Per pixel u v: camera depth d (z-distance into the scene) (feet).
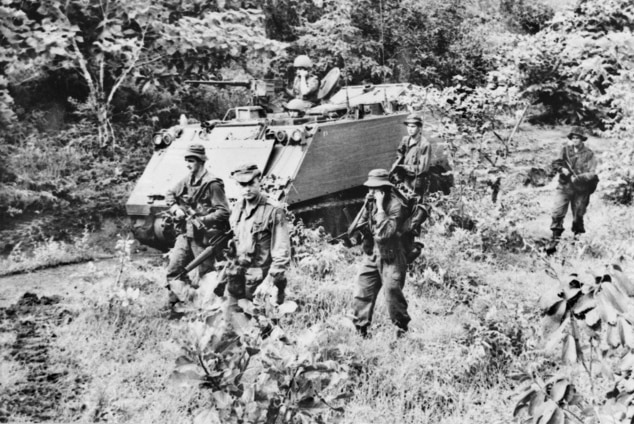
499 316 25.22
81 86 50.96
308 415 16.48
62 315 26.96
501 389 22.85
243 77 60.39
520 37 62.49
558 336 14.60
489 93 42.16
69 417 20.74
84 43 48.44
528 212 40.06
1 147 42.29
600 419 15.37
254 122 35.06
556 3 70.95
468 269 32.27
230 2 54.03
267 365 16.69
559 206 37.50
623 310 14.01
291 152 33.73
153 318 26.71
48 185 41.04
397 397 22.24
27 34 42.96
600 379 20.86
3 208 38.73
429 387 22.68
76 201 40.42
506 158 42.55
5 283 31.04
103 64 47.96
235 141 34.55
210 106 55.88
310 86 40.83
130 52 48.16
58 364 23.40
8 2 42.45
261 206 24.32
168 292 27.96
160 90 53.78
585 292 14.29
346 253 35.12
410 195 25.34
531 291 29.68
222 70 60.90
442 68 65.46
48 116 49.14
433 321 26.86
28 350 24.18
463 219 37.86
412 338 25.31
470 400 22.24
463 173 39.75
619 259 14.52
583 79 58.95
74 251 35.63
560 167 37.83
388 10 64.80
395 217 24.12
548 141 52.34
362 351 24.07
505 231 36.52
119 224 39.68
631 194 44.80
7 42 43.37
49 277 32.07
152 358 23.91
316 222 34.86
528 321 25.71
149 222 34.40
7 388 21.91
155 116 51.62
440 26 65.05
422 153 35.47
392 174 35.70
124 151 46.37
